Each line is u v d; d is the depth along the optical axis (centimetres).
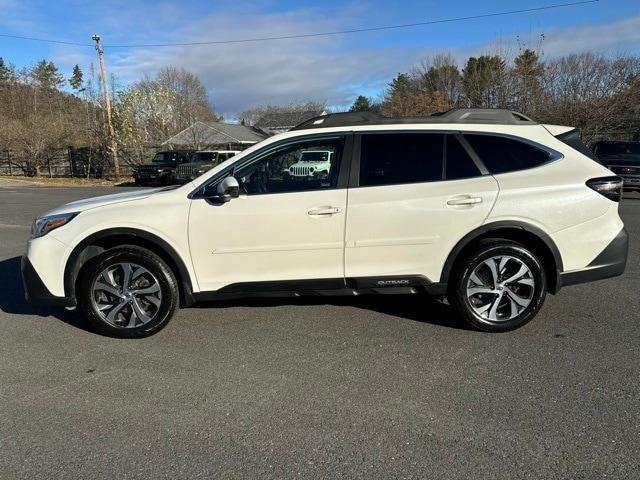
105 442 283
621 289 551
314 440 282
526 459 261
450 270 426
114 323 429
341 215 414
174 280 428
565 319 462
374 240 418
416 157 425
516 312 429
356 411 311
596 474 248
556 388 334
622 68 2406
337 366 374
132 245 425
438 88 3744
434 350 399
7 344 423
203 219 415
